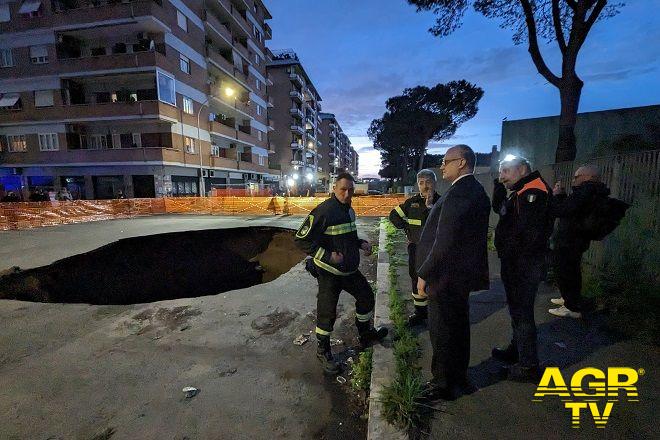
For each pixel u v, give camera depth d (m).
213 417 2.13
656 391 1.99
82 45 22.41
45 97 21.70
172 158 22.09
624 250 3.45
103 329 3.57
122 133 22.77
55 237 10.32
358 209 17.09
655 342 2.50
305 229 2.66
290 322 3.69
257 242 12.13
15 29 21.28
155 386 2.48
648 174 3.18
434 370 2.02
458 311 1.94
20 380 2.59
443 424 1.80
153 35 21.58
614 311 3.02
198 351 3.03
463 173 1.94
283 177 51.03
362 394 2.34
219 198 18.77
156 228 12.45
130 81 22.08
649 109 8.34
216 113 30.02
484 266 1.96
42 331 3.53
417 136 40.47
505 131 11.20
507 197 2.36
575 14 7.09
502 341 2.72
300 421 2.09
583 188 2.79
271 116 51.97
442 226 1.86
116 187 22.20
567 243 2.95
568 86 7.43
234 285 9.00
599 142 8.76
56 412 2.20
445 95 36.56
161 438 1.95
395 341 2.81
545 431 1.72
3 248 8.55
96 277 7.86
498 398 2.00
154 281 8.75
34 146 22.27
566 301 3.03
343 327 3.52
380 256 6.25
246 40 34.56
